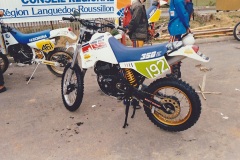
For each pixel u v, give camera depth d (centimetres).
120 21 589
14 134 346
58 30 521
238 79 501
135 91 335
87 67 356
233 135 328
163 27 895
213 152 298
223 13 1198
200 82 493
